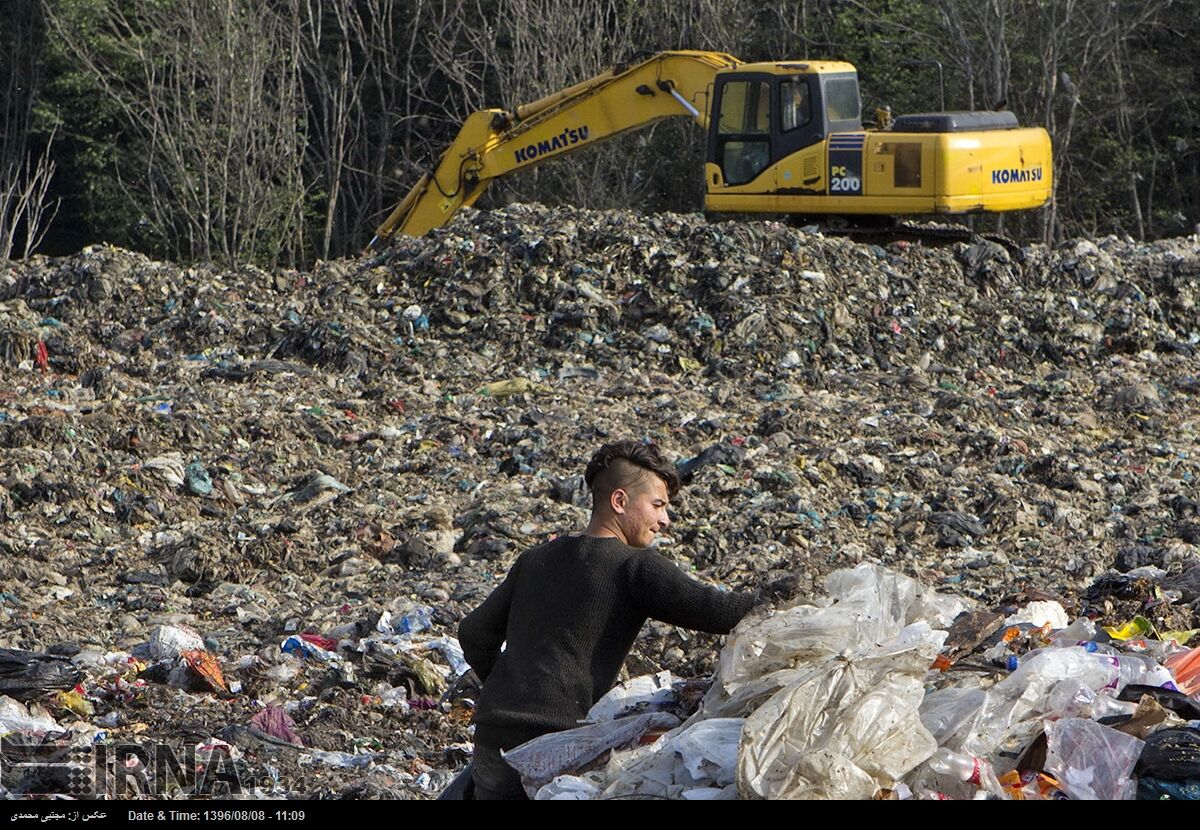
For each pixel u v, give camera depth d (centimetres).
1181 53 6084
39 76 7069
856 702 721
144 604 1678
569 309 3052
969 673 830
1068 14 5266
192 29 6062
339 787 1088
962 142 3338
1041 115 5553
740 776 696
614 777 753
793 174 3506
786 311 2988
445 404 2620
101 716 1270
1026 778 736
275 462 2250
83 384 2745
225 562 1802
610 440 2338
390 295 3209
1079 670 816
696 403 2609
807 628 795
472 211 3659
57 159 7306
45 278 3275
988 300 3231
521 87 6175
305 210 6750
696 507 1969
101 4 6525
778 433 2334
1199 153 6125
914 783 714
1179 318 3284
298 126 6825
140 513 1998
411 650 1423
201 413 2417
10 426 2211
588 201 6109
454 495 2116
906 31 6000
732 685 789
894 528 1938
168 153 6059
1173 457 2316
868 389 2755
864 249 3312
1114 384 2780
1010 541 1900
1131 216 6012
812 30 6297
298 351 2980
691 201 6350
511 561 1817
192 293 3203
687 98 3706
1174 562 1695
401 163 7150
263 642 1514
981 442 2288
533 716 805
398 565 1830
